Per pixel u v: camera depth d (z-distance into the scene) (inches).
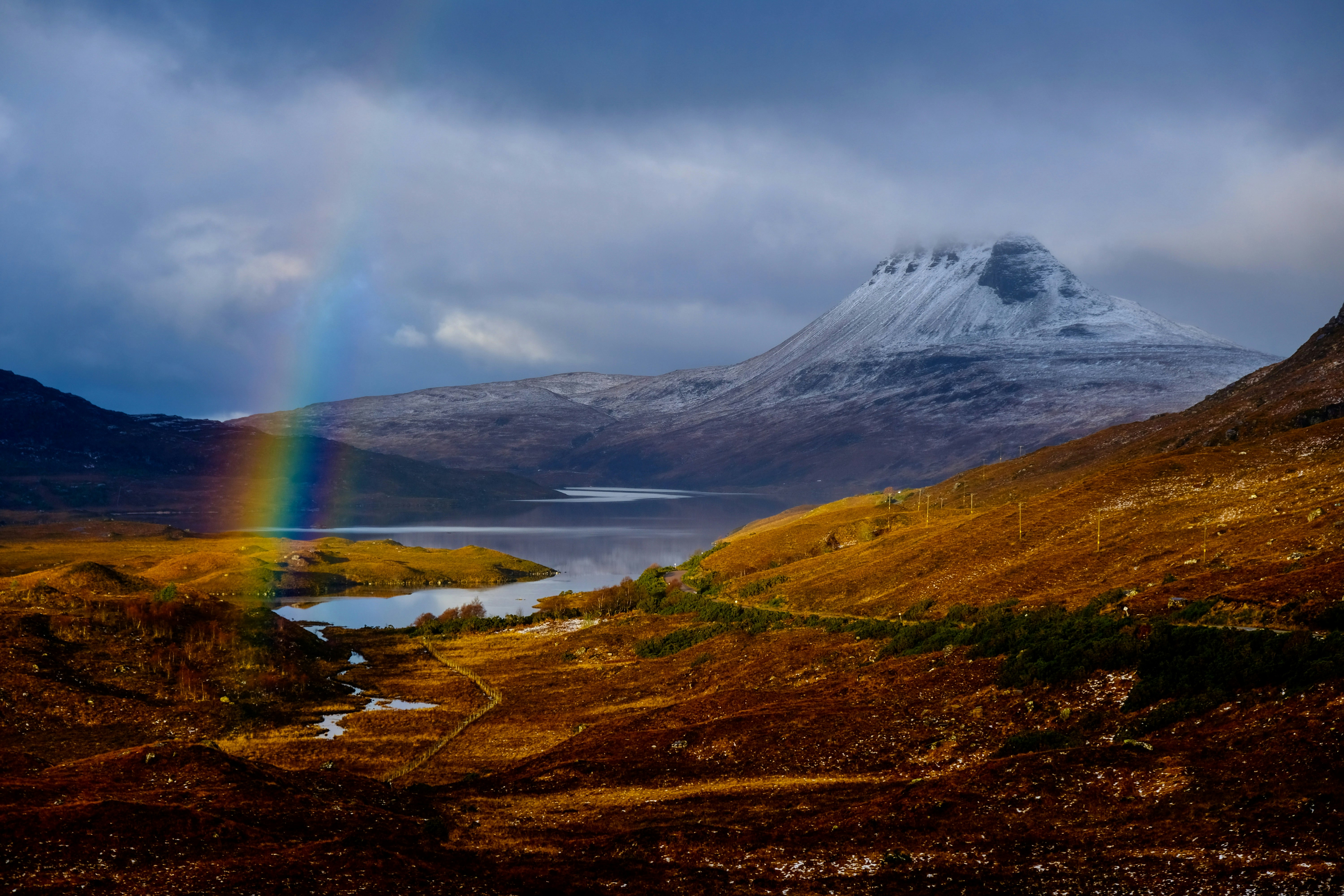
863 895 1696.6
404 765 3282.5
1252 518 4222.4
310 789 2399.1
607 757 3036.4
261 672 4468.5
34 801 2001.7
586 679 4722.0
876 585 5452.8
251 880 1711.4
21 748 3275.1
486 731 3791.8
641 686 4392.2
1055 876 1652.3
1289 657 2268.7
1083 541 4936.0
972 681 2970.0
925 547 5821.9
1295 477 4817.9
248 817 2059.5
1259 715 2071.9
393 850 2001.7
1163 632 2652.6
